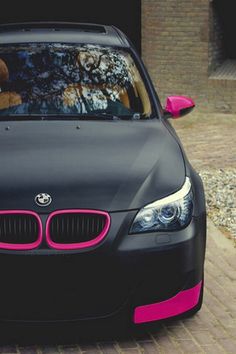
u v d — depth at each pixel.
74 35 6.29
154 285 4.52
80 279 4.39
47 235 4.38
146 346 4.74
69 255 4.36
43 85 5.72
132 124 5.43
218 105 13.89
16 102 5.57
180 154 5.08
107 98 5.70
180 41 13.90
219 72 13.99
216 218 7.83
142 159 4.85
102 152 4.89
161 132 5.34
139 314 4.52
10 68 5.83
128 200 4.51
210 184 9.11
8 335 4.82
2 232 4.41
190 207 4.70
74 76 5.82
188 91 14.05
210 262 6.43
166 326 5.03
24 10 16.31
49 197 4.44
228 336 4.93
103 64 5.95
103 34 6.41
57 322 4.46
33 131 5.16
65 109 5.55
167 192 4.62
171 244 4.51
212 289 5.79
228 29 14.39
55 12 16.22
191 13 13.70
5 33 6.34
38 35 6.24
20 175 4.59
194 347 4.75
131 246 4.43
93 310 4.46
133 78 5.93
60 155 4.82
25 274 4.37
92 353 4.62
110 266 4.40
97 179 4.60
